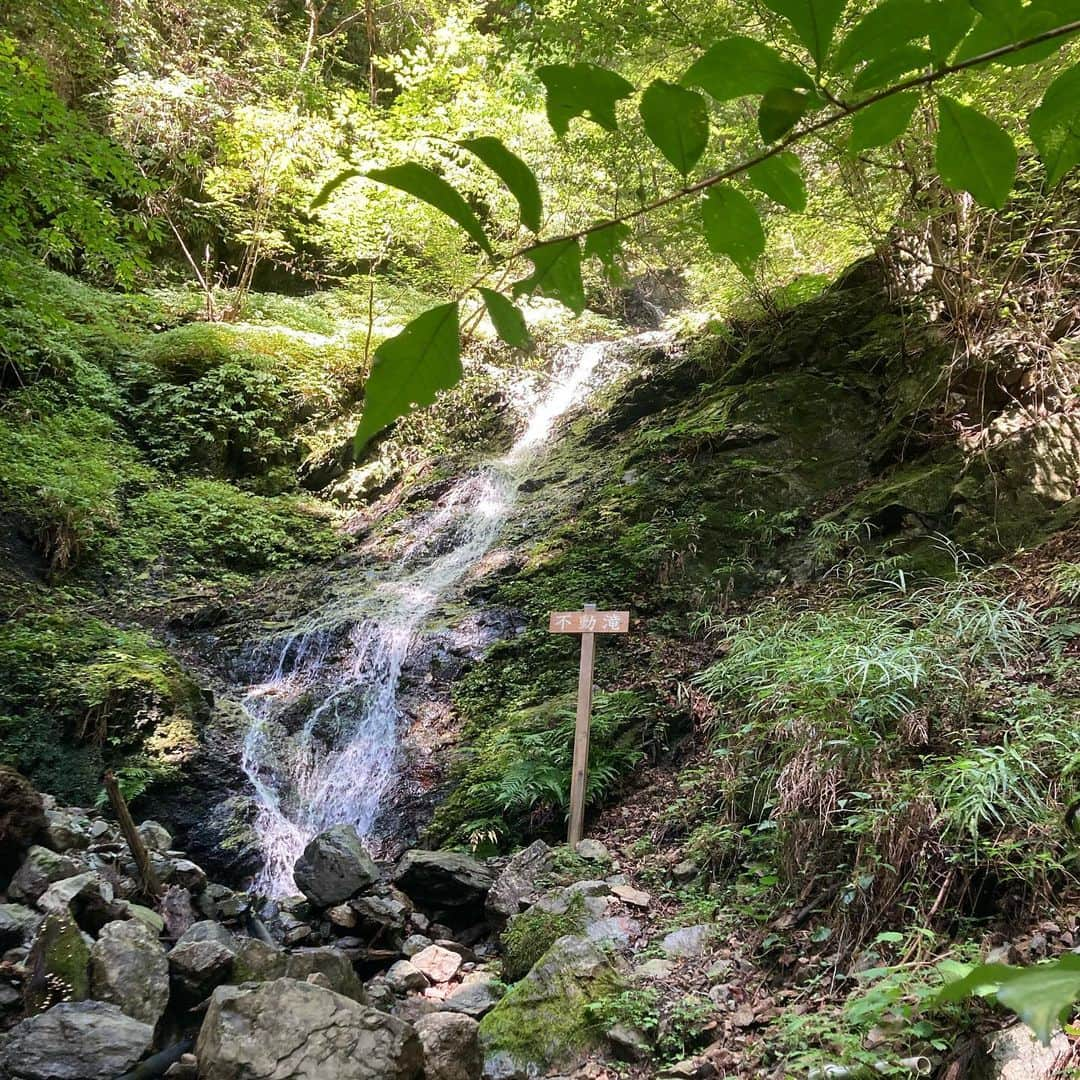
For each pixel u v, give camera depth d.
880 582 4.95
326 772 5.77
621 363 9.23
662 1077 2.57
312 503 9.15
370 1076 2.22
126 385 9.33
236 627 7.10
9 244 6.79
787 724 3.60
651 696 5.02
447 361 0.58
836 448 6.29
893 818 2.91
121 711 5.41
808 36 0.56
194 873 3.90
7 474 7.23
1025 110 3.76
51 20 8.93
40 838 3.46
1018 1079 1.91
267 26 12.29
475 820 4.75
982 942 2.53
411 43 13.88
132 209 10.70
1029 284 5.64
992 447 5.27
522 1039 2.90
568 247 0.65
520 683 5.73
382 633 6.62
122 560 7.44
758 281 7.38
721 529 6.00
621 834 4.29
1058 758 2.88
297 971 2.92
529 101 8.13
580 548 6.56
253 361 9.91
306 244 12.48
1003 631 3.74
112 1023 2.42
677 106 0.59
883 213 6.18
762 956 3.04
